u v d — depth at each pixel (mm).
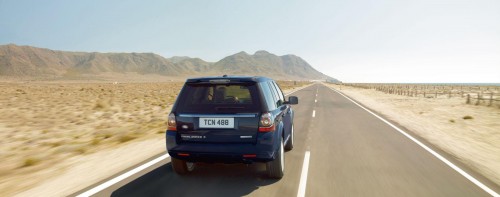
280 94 7188
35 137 10828
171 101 28062
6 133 11711
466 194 5125
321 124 12984
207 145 5262
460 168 6605
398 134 10664
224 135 5242
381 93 50844
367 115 16422
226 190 5199
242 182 5605
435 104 26125
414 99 33750
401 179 5848
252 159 5219
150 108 21406
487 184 5621
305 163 6879
